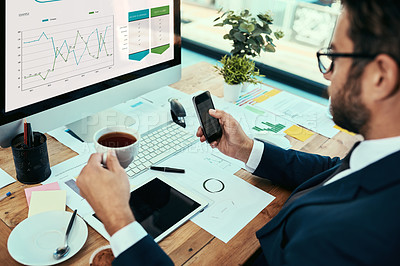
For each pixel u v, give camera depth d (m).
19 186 0.85
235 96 1.31
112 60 0.95
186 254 0.70
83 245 0.70
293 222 0.58
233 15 1.36
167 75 1.14
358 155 0.56
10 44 0.73
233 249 0.72
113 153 0.71
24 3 0.73
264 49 1.40
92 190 0.61
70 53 0.85
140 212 0.77
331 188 0.56
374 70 0.45
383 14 0.41
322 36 2.55
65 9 0.80
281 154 0.90
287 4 2.57
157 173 0.92
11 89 0.77
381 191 0.47
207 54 3.21
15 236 0.69
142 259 0.57
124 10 0.93
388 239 0.42
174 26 1.09
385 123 0.50
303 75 2.62
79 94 0.91
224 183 0.90
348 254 0.44
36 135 0.85
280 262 0.58
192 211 0.79
